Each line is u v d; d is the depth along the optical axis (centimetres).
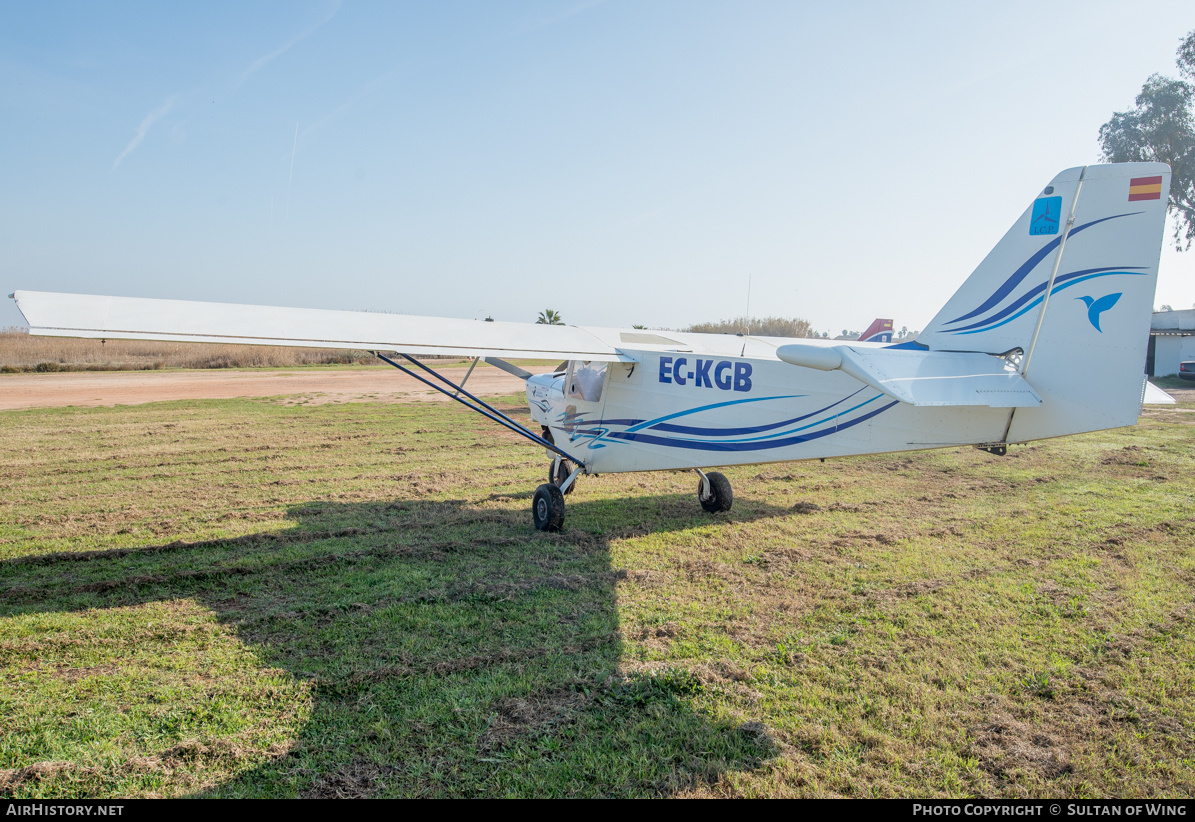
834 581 498
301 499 788
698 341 857
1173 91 3450
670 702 325
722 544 598
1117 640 395
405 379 2711
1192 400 1947
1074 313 494
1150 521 661
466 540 616
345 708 321
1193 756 286
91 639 399
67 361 3097
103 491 825
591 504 762
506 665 364
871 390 549
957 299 545
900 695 333
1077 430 498
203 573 513
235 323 504
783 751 290
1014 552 566
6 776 269
